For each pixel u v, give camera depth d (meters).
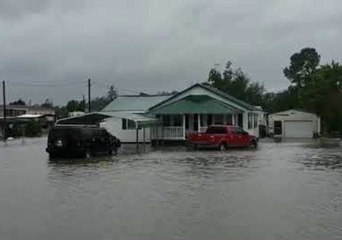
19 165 30.81
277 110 104.38
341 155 36.28
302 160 32.22
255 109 62.31
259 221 13.30
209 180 22.06
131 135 58.28
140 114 57.03
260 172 25.16
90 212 14.77
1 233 12.20
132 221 13.42
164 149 46.47
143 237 11.66
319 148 44.84
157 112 56.00
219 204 15.92
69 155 36.00
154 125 54.69
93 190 19.41
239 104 56.78
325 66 76.75
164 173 25.19
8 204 16.33
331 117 73.06
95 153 37.56
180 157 35.94
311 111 75.38
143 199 17.09
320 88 74.62
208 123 57.47
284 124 76.19
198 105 55.78
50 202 16.67
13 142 66.56
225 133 44.88
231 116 56.88
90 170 27.20
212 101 56.25
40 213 14.69
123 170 26.98
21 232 12.27
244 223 13.06
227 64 105.19
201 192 18.53
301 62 124.06
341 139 62.91
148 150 45.06
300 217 13.80
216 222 13.20
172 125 57.03
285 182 21.14
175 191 18.88
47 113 136.88
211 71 104.50
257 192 18.36
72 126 36.25
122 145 54.16
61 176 24.42
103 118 57.59
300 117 75.50
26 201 16.91
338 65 76.44
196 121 57.25
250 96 104.75
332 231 12.17
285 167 27.67
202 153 40.09
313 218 13.67
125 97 69.69
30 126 93.94
